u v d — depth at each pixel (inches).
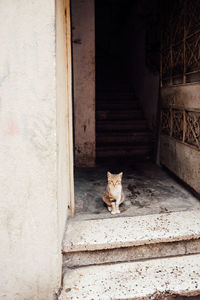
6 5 63.6
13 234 71.8
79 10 166.4
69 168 102.6
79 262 86.6
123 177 161.5
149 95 233.1
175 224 96.6
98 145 225.5
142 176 163.3
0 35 64.3
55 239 72.6
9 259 73.0
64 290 76.5
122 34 357.1
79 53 171.3
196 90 117.6
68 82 95.4
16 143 68.2
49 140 68.6
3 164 68.8
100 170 178.2
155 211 111.3
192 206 115.8
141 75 264.5
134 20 286.7
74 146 184.5
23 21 64.3
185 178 136.0
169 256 90.4
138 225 96.3
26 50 65.3
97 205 119.6
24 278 74.1
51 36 65.3
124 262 87.7
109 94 295.4
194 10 117.8
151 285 77.9
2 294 74.6
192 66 122.9
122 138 233.6
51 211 71.4
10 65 65.5
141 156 220.4
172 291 75.9
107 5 362.3
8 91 66.3
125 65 348.8
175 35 144.7
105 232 91.5
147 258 89.4
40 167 69.5
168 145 162.9
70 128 98.3
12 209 70.7
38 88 66.7
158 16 188.5
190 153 127.6
